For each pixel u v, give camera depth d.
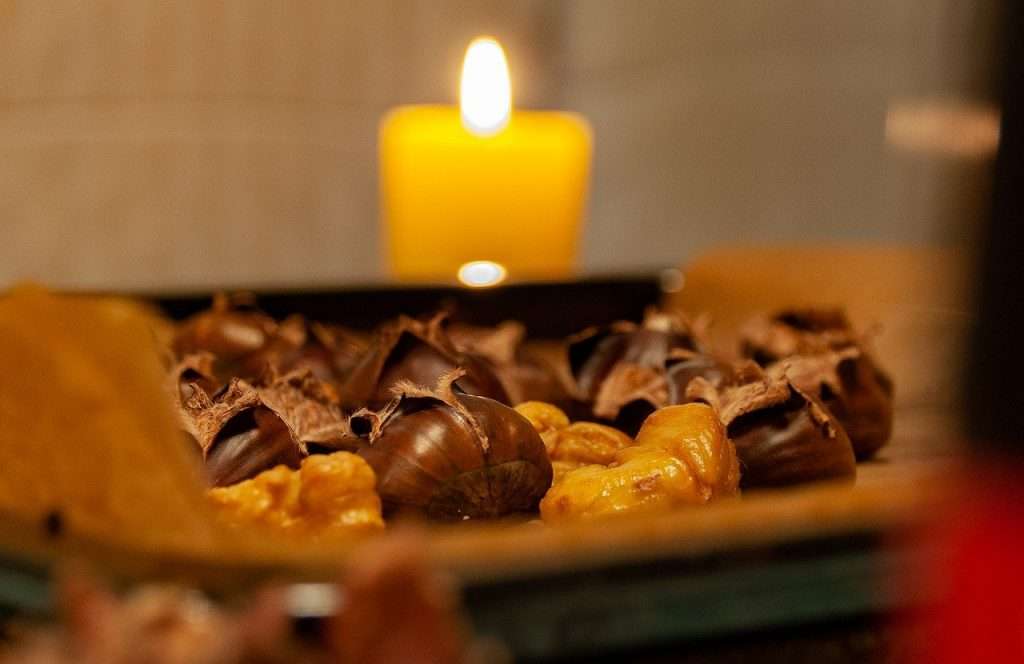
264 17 0.75
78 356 0.33
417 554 0.28
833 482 0.38
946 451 0.23
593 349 0.43
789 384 0.38
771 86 0.67
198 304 0.48
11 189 0.72
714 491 0.36
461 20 0.81
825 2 0.63
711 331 0.47
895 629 0.32
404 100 0.80
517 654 0.31
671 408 0.37
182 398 0.38
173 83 0.74
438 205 0.58
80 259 0.74
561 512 0.36
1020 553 0.22
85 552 0.31
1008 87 0.21
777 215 0.67
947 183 0.24
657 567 0.31
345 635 0.28
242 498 0.35
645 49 0.77
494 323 0.50
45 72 0.72
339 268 0.80
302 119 0.77
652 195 0.78
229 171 0.76
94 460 0.33
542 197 0.58
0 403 0.33
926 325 0.45
